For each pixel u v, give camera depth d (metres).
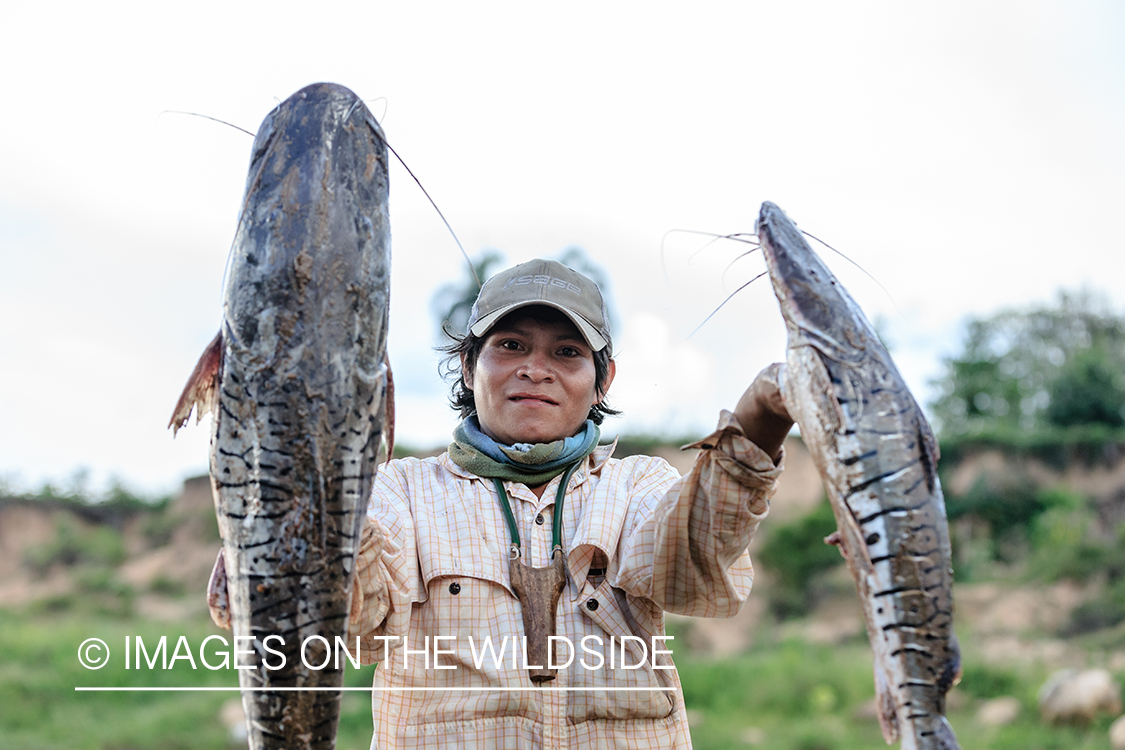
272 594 2.03
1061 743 13.12
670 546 2.39
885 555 1.93
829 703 15.67
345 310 2.08
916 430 1.98
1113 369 37.66
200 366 2.17
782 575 26.31
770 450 2.26
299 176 2.10
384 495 2.70
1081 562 23.67
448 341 3.35
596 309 2.81
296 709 2.03
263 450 2.05
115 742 13.63
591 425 2.82
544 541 2.62
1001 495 29.12
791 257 2.11
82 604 28.86
